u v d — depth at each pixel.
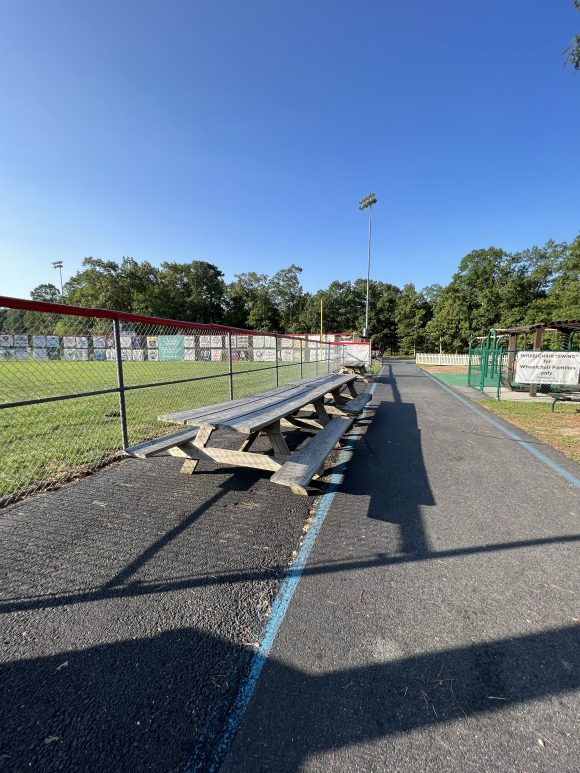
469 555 2.39
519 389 11.27
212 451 3.49
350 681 1.49
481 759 1.21
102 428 5.36
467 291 41.28
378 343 57.25
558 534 2.66
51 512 2.93
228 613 1.87
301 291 65.69
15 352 4.04
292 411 3.99
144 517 2.87
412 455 4.59
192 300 53.44
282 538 2.59
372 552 2.42
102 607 1.90
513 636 1.73
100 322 4.96
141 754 1.22
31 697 1.41
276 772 1.16
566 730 1.30
